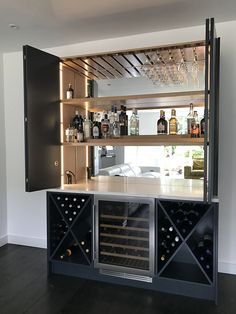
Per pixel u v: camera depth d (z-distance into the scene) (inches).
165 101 105.3
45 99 99.7
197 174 108.0
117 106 112.3
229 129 100.7
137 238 93.5
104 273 97.9
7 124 131.6
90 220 102.7
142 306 83.7
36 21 95.2
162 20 95.7
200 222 88.0
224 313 80.1
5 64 129.7
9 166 132.8
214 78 83.5
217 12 89.8
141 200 89.7
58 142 106.8
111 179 119.1
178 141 97.9
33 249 127.6
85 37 110.8
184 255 100.4
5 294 90.4
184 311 81.1
